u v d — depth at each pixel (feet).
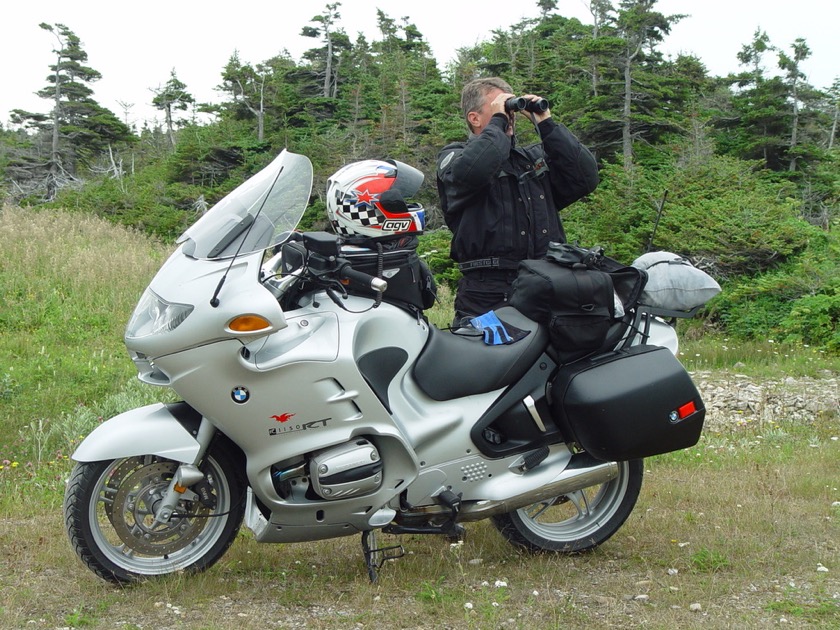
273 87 137.59
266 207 12.68
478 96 15.43
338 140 110.63
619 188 78.74
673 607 12.28
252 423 12.23
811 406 33.37
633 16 118.73
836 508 17.43
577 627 11.60
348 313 12.76
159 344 11.98
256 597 12.64
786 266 64.95
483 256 15.20
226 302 11.93
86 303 45.44
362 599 12.43
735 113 123.75
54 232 60.90
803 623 11.73
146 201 113.29
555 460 14.06
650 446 13.51
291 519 12.71
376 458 12.67
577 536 14.73
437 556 14.32
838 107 134.92
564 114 103.40
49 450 24.21
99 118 171.01
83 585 12.78
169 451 12.34
